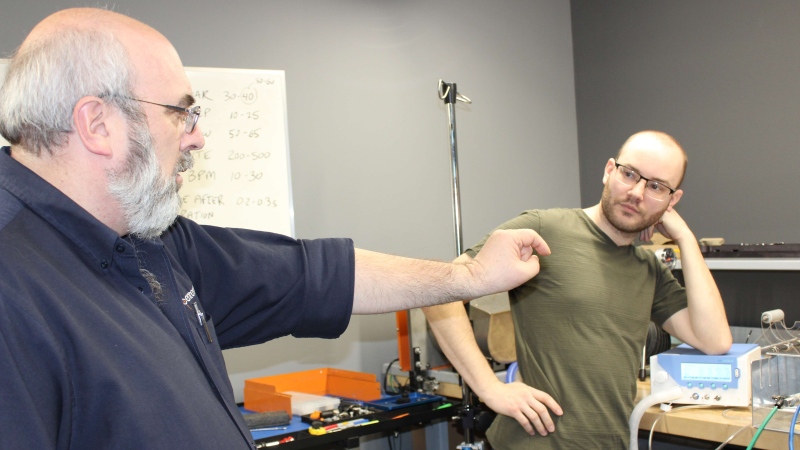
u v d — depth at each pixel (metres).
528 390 1.72
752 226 3.09
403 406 2.46
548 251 1.43
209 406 0.92
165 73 0.98
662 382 2.01
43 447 0.72
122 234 1.00
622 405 1.77
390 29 3.33
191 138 1.06
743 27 3.10
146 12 2.74
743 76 3.10
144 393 0.84
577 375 1.75
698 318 1.96
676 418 1.89
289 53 3.05
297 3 3.08
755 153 3.06
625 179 1.82
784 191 2.96
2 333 0.73
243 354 2.88
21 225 0.84
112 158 0.91
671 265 2.07
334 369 2.84
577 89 3.90
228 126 2.74
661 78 3.44
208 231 1.28
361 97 3.24
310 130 3.09
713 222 3.24
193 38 2.83
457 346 1.83
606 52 3.72
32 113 0.87
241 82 2.77
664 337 2.38
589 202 3.85
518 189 3.70
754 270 2.75
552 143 3.82
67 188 0.91
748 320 2.78
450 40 3.51
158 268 1.01
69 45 0.90
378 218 3.26
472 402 2.49
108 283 0.91
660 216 1.88
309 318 1.31
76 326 0.80
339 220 3.15
